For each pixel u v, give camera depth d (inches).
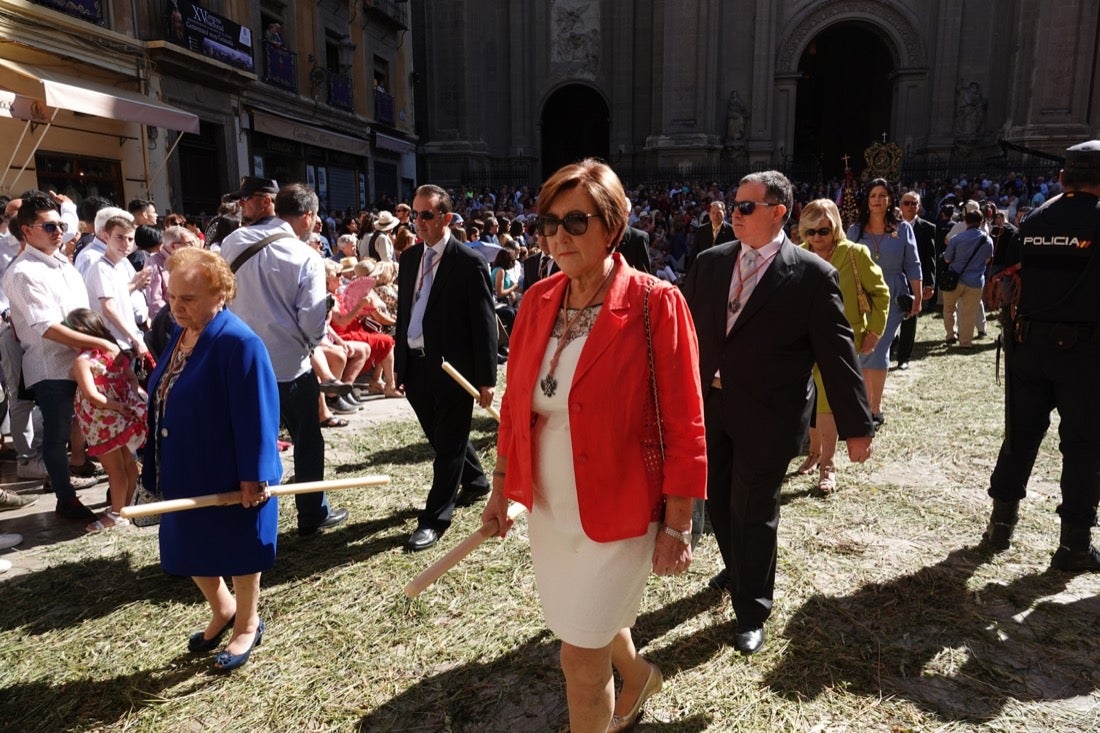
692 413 76.4
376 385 305.0
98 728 99.4
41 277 160.9
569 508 78.2
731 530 117.8
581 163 75.2
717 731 96.4
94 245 195.0
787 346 109.9
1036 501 171.9
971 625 119.3
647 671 96.3
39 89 412.2
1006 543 146.9
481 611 126.3
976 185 957.8
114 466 167.0
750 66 1194.0
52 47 444.8
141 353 195.0
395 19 984.3
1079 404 131.5
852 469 196.9
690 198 971.9
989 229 451.2
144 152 535.8
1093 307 128.2
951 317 377.7
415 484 190.4
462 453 159.0
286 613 126.8
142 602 131.3
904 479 188.7
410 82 1080.8
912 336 321.1
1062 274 130.4
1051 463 197.9
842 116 1595.7
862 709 99.9
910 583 133.0
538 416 79.8
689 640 116.6
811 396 117.6
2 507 178.5
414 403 159.8
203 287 104.3
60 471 168.1
